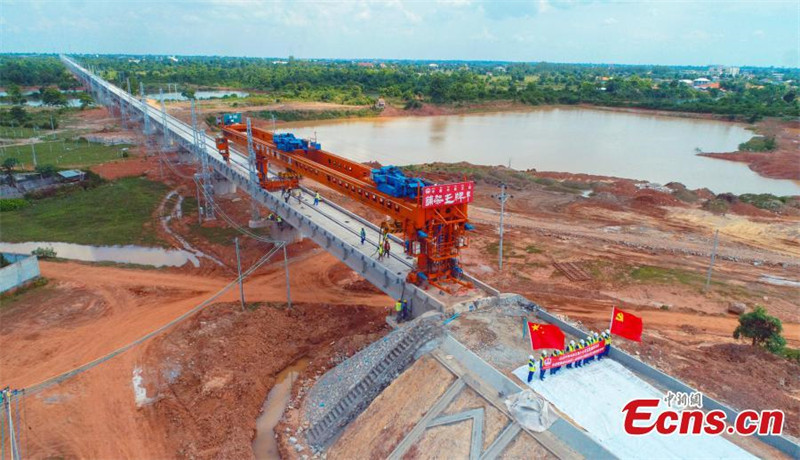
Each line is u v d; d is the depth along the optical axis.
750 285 53.81
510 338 33.50
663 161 121.69
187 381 38.41
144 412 35.00
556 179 100.56
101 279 54.59
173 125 113.31
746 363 37.56
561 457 23.58
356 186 43.94
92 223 70.81
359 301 51.66
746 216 75.94
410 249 39.06
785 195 93.19
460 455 25.38
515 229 70.81
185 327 45.44
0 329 44.38
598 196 84.88
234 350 42.00
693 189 96.88
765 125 169.00
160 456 31.39
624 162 120.19
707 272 57.03
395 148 132.50
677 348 40.31
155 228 70.00
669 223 73.81
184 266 58.84
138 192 83.56
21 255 55.41
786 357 39.34
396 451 27.34
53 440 32.22
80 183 84.19
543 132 162.38
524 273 56.56
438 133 158.38
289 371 41.41
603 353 31.77
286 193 63.22
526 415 25.80
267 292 53.00
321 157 52.25
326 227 51.72
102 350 41.81
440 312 36.28
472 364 30.36
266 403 37.28
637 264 59.00
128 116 147.00
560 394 27.83
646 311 48.38
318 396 36.25
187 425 33.94
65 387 37.19
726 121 186.38
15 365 39.47
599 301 50.31
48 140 118.88
